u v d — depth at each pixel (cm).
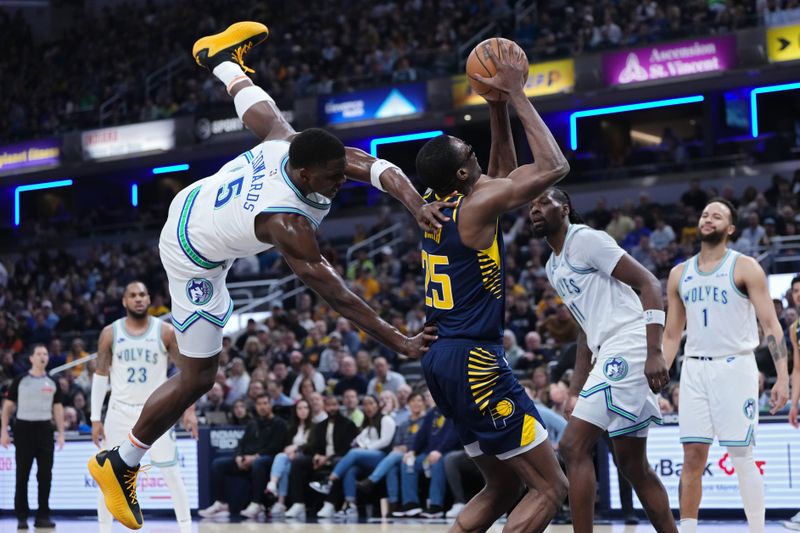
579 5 1952
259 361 1261
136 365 661
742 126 1895
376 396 1030
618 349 488
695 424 543
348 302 382
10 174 2314
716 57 1670
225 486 1006
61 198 2528
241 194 392
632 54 1736
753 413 538
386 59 2025
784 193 1565
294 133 421
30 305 1978
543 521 393
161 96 2244
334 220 2102
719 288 542
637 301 502
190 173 2398
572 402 515
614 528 759
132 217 2361
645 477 505
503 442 393
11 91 2511
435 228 382
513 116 1961
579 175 1955
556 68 1797
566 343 1151
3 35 2658
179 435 998
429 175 390
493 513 426
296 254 379
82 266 2139
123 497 436
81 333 1706
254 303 1617
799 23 1606
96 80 2412
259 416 1009
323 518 943
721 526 742
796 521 718
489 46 391
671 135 1898
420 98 1889
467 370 390
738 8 1686
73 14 2723
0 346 1708
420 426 949
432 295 401
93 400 673
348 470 966
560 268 506
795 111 1878
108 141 2191
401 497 954
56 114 2330
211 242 401
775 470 785
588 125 1998
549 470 396
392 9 2192
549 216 498
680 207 1631
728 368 537
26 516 900
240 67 453
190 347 420
